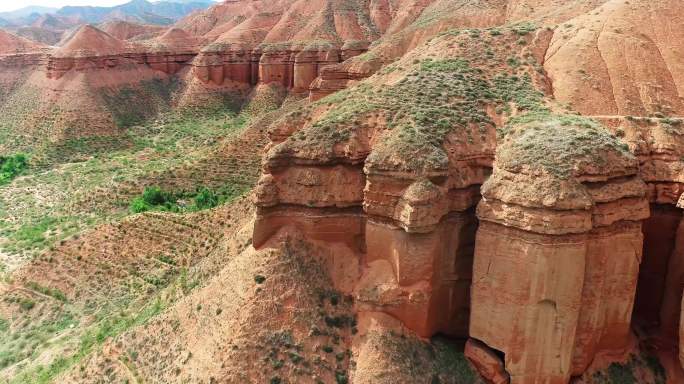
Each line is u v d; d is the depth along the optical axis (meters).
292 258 31.67
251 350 29.28
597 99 35.31
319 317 30.58
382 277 30.30
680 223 30.66
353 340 30.19
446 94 34.66
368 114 32.97
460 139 31.12
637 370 30.84
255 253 32.38
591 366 30.38
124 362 33.66
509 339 28.11
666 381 31.02
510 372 28.59
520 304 27.38
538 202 25.95
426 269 29.38
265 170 32.06
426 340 30.56
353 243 32.31
